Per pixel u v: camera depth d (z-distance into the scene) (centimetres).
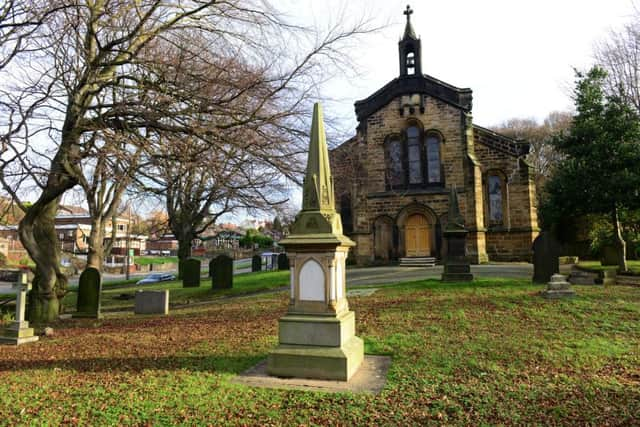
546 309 984
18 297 925
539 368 621
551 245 1372
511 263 2516
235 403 504
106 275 5328
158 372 632
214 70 1149
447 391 540
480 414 474
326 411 480
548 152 4831
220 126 1078
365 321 963
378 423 452
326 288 607
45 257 1300
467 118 2688
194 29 1169
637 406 484
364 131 2864
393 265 2705
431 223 2705
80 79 1175
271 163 1110
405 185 2769
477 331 836
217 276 2005
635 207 1711
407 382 572
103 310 1650
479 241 2539
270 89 1120
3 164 1080
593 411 476
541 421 455
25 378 616
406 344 761
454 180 2689
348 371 581
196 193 1642
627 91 2198
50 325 1188
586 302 1027
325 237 608
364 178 2823
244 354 731
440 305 1097
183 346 812
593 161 1808
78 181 1177
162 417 469
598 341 741
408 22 2880
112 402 514
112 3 1081
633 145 1739
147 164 1038
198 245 8431
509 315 952
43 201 1244
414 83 2798
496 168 2691
